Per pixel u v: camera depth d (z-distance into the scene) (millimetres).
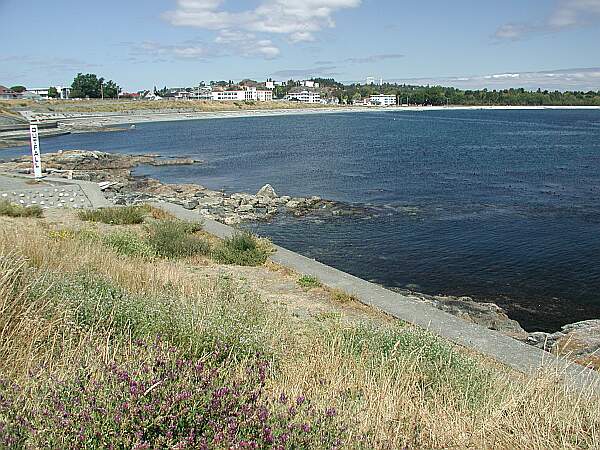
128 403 3529
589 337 11453
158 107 152500
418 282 17484
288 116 167125
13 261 7457
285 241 22656
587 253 20656
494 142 71188
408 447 4414
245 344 6324
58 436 3326
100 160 52656
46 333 5684
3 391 3982
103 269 10188
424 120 137000
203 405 3785
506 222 25938
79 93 167375
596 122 121250
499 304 15617
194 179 41875
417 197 32781
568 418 5020
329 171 44938
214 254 15023
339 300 11609
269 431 3729
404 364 6309
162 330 6348
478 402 5758
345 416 4512
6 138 74875
